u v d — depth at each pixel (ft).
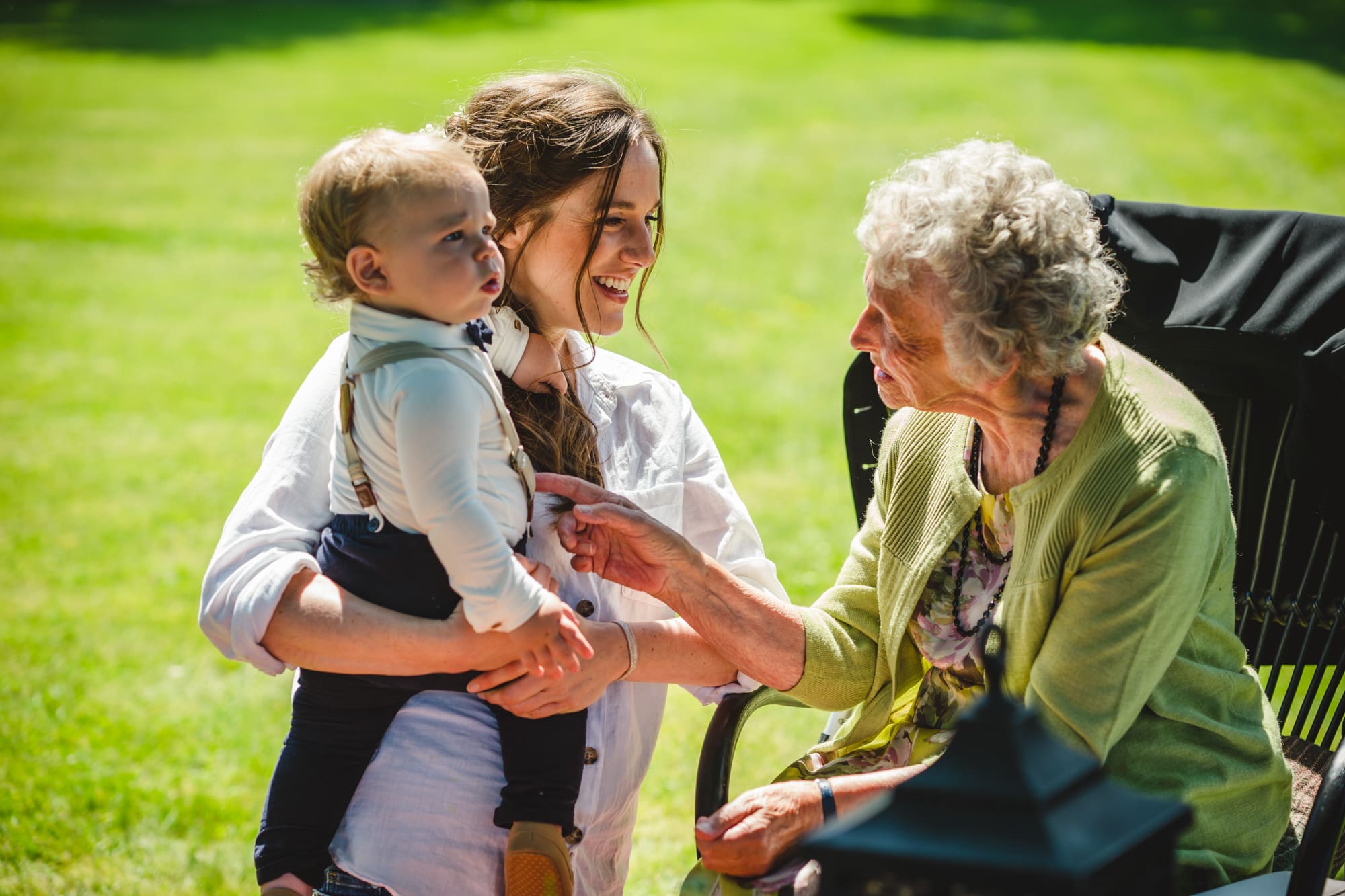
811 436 30.48
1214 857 8.19
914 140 65.62
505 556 7.98
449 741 8.66
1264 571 10.62
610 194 9.26
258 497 8.94
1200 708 8.43
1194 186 51.96
